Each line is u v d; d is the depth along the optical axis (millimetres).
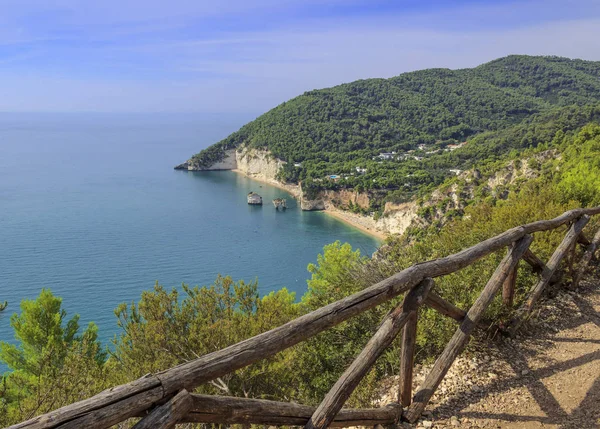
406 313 3277
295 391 6918
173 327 7617
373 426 3312
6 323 39031
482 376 4332
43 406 5844
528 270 6246
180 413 1867
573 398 3930
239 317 8047
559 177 14266
